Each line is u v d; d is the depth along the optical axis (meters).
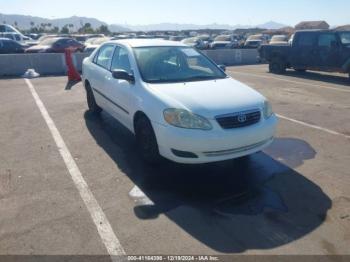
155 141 4.47
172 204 3.82
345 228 3.38
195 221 3.50
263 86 11.17
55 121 6.88
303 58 13.62
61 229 3.35
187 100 4.21
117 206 3.76
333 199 3.92
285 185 4.27
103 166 4.77
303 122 6.88
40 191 4.07
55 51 20.34
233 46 29.22
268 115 4.54
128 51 5.42
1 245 3.12
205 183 4.32
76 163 4.86
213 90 4.57
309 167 4.77
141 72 4.98
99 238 3.22
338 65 12.55
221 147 4.04
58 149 5.39
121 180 4.36
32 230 3.33
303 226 3.42
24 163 4.87
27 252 3.03
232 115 4.11
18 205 3.77
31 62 14.11
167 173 4.57
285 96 9.48
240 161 4.96
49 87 10.77
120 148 5.43
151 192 4.08
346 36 12.43
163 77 5.00
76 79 12.35
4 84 11.39
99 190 4.10
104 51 6.53
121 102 5.30
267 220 3.53
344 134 6.15
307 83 11.81
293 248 3.10
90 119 7.00
